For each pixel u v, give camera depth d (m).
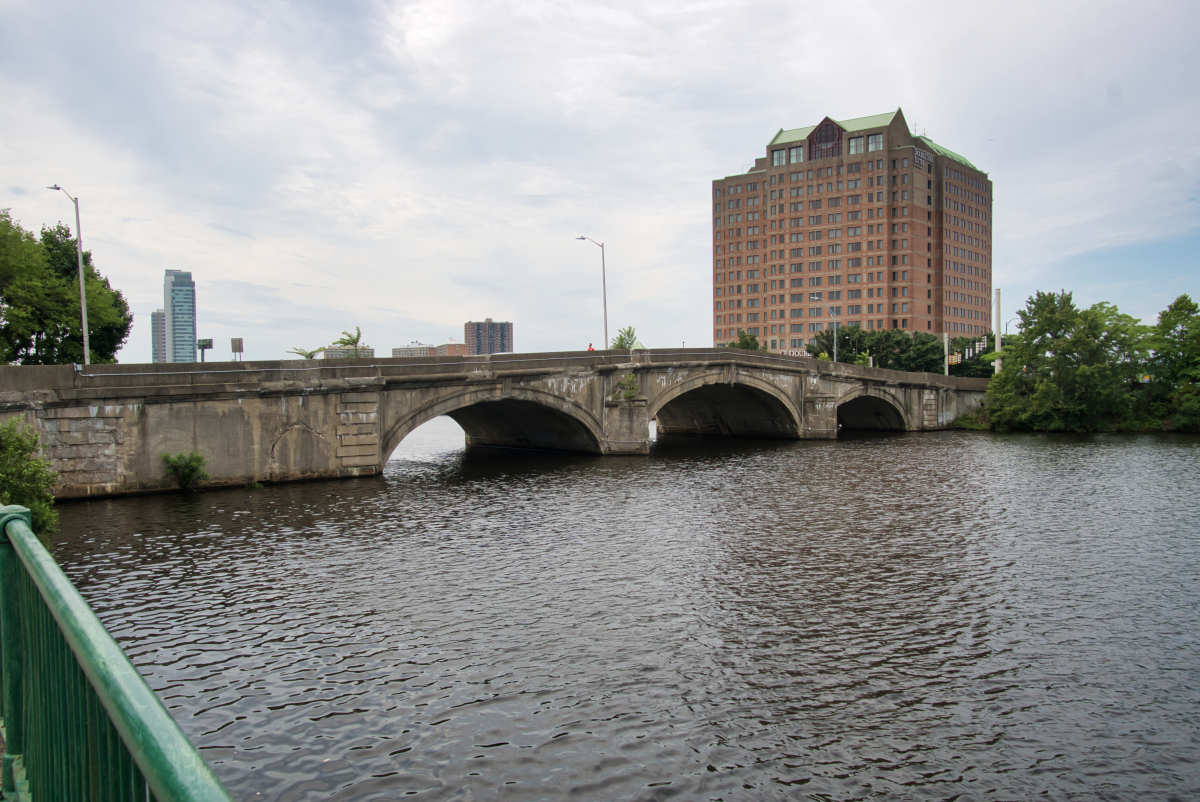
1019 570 23.22
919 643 17.38
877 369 76.75
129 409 35.28
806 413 71.56
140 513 31.38
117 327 61.56
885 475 44.62
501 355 49.59
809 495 37.25
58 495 33.72
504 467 50.47
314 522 30.19
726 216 173.75
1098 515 31.91
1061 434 75.62
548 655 16.59
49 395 33.06
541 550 25.67
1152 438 69.31
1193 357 76.31
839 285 156.38
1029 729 13.61
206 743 12.90
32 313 48.41
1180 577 22.55
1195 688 15.21
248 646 17.02
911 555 25.06
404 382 43.81
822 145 159.25
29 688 5.40
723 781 11.95
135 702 2.77
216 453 37.62
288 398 39.69
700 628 18.23
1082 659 16.55
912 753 12.80
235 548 25.75
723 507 33.94
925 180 155.50
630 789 11.70
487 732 13.33
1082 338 76.50
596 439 56.53
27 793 5.51
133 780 3.08
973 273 169.25
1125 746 13.09
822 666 16.11
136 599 20.22
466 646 17.06
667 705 14.35
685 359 60.28
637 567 23.50
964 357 112.88
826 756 12.67
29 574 5.07
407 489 38.97
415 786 11.73
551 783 11.84
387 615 19.06
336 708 14.16
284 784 11.73
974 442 67.12
